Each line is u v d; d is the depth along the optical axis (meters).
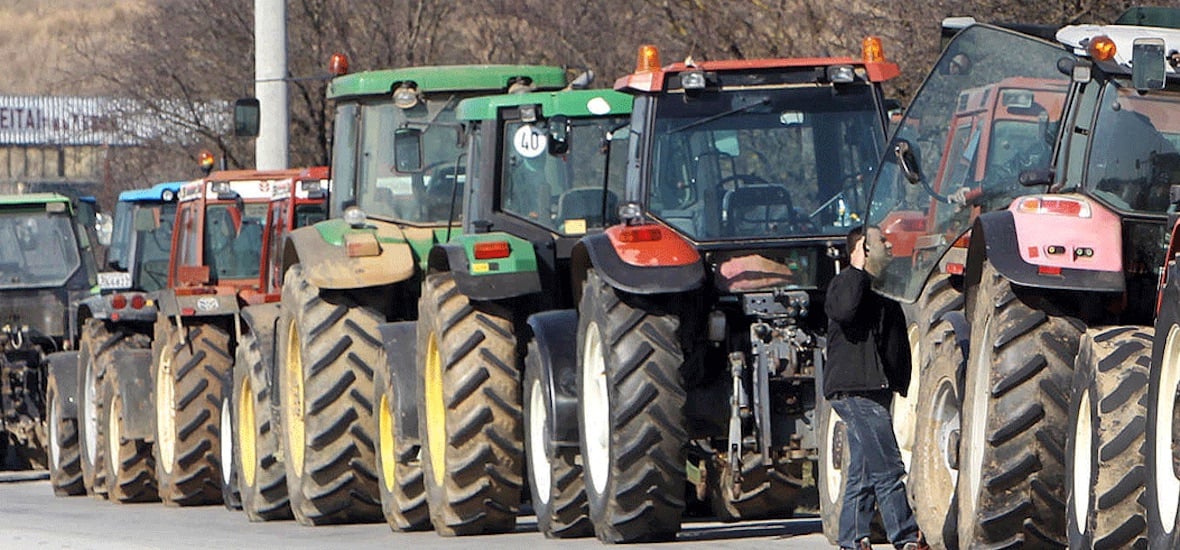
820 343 37.75
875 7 71.06
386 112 50.03
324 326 48.03
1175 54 29.03
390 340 46.34
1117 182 28.95
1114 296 28.98
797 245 38.81
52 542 43.91
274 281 58.88
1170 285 25.73
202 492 59.94
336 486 48.09
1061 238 28.55
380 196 49.88
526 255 42.28
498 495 42.94
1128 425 26.86
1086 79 29.23
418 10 115.62
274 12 78.62
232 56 121.69
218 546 42.47
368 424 47.91
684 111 39.41
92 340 65.88
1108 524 26.97
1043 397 28.70
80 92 183.62
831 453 36.09
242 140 123.88
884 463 32.00
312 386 47.75
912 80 68.06
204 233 63.66
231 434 57.94
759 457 39.88
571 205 43.81
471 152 45.41
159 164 133.75
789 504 42.16
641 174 39.28
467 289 42.06
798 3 80.88
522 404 42.72
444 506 43.25
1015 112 31.19
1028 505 28.94
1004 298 29.16
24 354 74.88
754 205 39.03
